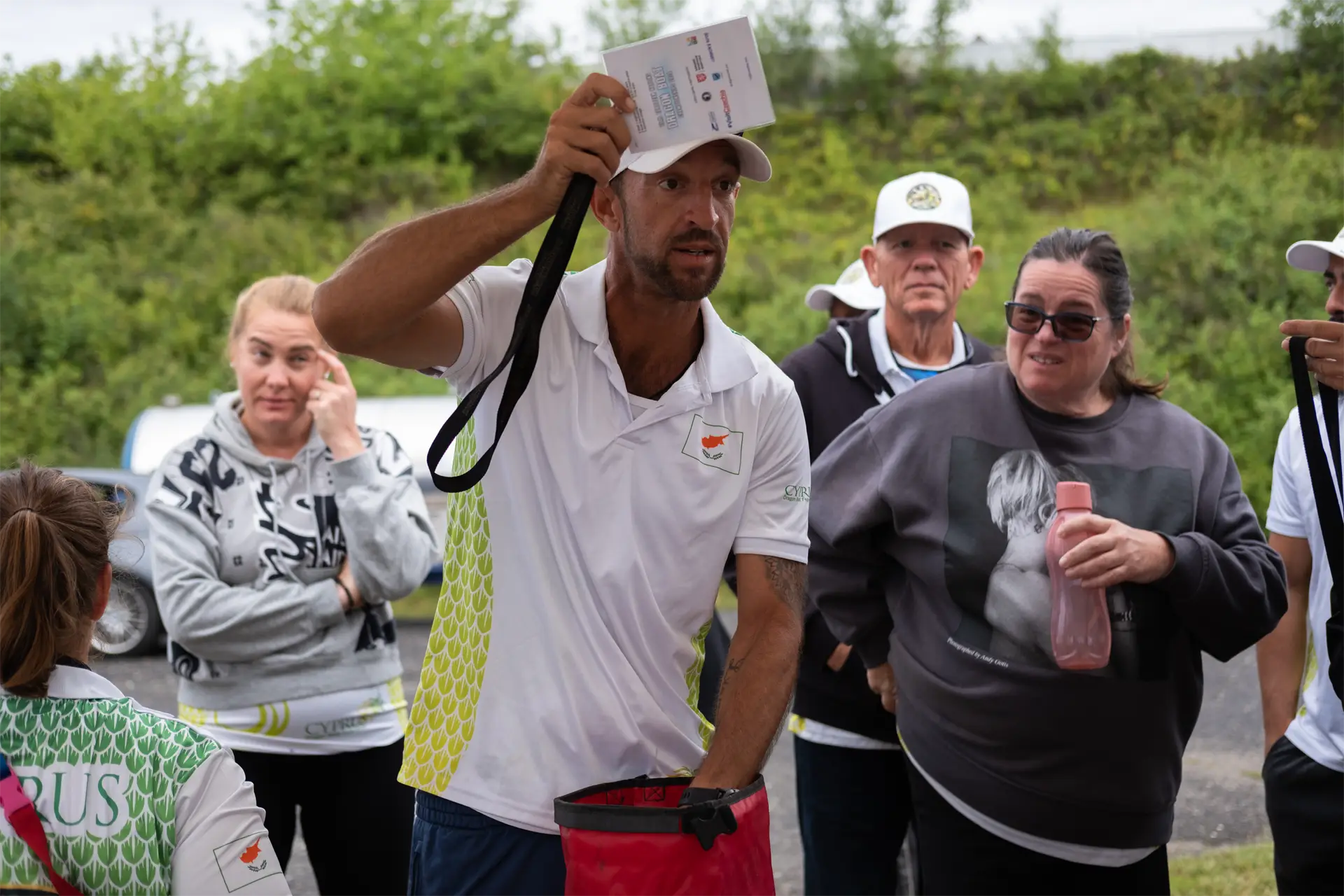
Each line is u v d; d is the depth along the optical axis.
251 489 3.42
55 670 1.94
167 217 22.88
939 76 26.41
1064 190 22.86
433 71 26.05
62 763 1.89
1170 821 2.95
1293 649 3.27
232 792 1.94
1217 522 2.92
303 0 27.08
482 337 2.26
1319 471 2.86
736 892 2.08
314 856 3.47
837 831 3.65
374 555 3.33
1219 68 24.70
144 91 26.22
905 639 3.04
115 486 2.31
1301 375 2.87
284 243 22.58
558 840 2.25
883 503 3.00
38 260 21.25
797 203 23.56
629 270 2.23
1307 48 24.09
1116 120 24.03
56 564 1.91
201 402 17.88
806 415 3.95
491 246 2.02
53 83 26.52
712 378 2.31
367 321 2.04
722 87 1.98
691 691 2.42
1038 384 2.86
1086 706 2.79
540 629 2.27
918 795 3.05
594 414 2.27
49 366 19.12
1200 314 16.20
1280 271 16.36
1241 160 20.94
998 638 2.85
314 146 24.95
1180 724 2.91
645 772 2.32
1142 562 2.70
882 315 4.11
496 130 26.09
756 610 2.38
